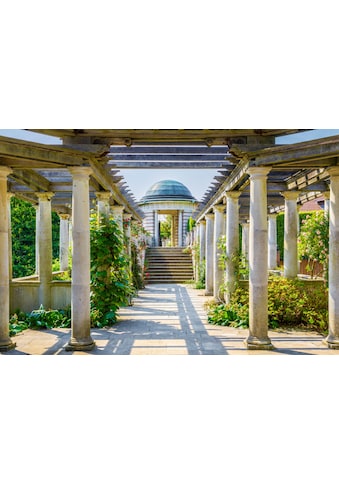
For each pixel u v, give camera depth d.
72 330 6.00
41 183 8.68
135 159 7.31
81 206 5.96
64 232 14.20
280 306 7.62
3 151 5.19
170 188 23.58
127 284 8.19
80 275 5.98
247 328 7.52
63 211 13.98
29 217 19.84
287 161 5.70
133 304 10.83
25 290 8.90
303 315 7.66
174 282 17.97
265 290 5.99
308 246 9.50
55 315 7.91
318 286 8.56
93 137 5.91
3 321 5.93
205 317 8.78
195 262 17.55
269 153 5.74
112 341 6.51
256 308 5.99
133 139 6.00
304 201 11.68
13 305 8.87
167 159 7.38
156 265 19.27
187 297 12.58
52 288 8.95
